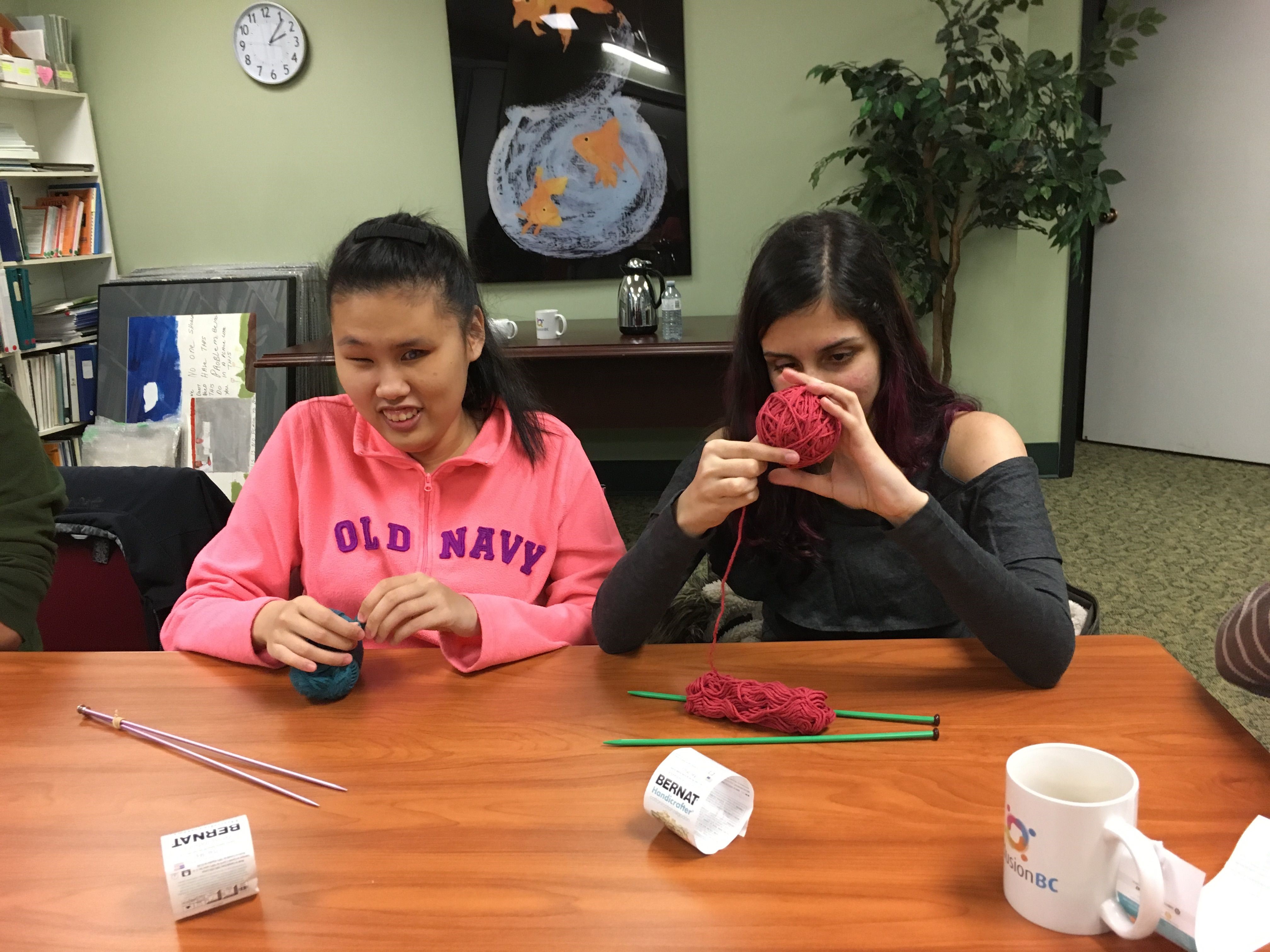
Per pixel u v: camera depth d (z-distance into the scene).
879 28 3.64
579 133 3.77
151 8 3.84
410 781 0.83
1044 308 3.88
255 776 0.85
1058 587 1.00
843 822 0.75
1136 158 4.13
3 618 1.23
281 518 1.30
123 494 1.62
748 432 1.18
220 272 3.96
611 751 0.86
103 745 0.91
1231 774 0.79
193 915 0.67
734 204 3.85
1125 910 0.60
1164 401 4.30
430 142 3.88
